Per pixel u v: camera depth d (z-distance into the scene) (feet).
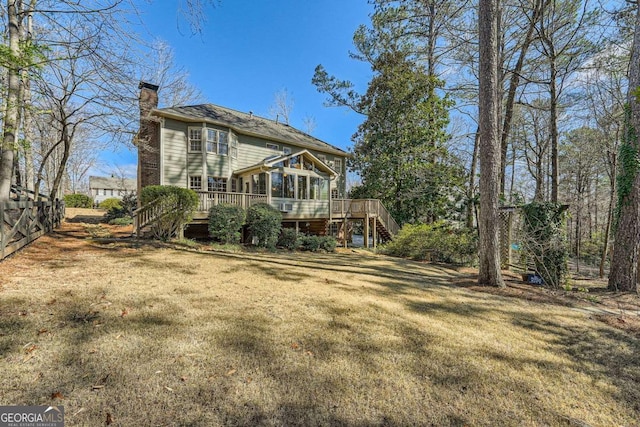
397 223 59.57
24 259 19.48
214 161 45.14
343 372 8.69
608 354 10.84
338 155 66.08
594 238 58.80
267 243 36.17
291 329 11.35
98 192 135.13
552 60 36.24
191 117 42.50
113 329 10.32
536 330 12.90
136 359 8.58
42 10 22.03
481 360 9.90
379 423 6.80
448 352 10.32
